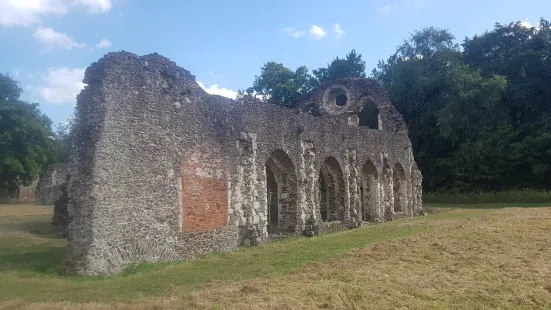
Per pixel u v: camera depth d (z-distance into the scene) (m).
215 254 14.80
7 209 34.56
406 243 14.73
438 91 46.88
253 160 17.42
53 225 19.33
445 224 20.66
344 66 50.50
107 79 12.23
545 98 46.38
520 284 9.21
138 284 10.20
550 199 36.91
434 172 46.38
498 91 42.53
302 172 20.12
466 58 51.44
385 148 27.98
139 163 12.91
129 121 12.74
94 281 10.68
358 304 8.01
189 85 15.05
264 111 18.31
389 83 50.81
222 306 7.88
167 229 13.61
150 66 13.62
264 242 17.34
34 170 49.06
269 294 8.70
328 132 22.27
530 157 40.91
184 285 9.98
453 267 10.98
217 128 16.09
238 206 16.62
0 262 12.84
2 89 49.28
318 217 20.70
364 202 27.05
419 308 7.74
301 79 49.16
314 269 11.21
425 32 48.56
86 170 11.74
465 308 7.75
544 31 47.56
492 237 15.20
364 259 12.37
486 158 42.41
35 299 8.82
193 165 14.80
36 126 50.16
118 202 12.18
